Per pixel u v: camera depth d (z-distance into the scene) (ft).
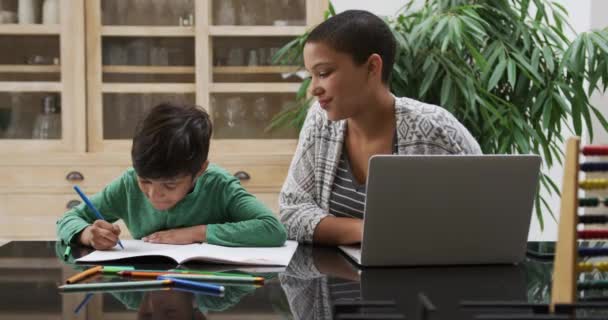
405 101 4.82
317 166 4.80
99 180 9.22
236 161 9.27
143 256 3.73
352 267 3.63
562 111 8.45
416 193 3.50
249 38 9.70
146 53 9.66
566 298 2.15
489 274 3.45
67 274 3.38
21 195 9.14
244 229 4.21
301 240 4.49
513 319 1.88
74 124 9.41
